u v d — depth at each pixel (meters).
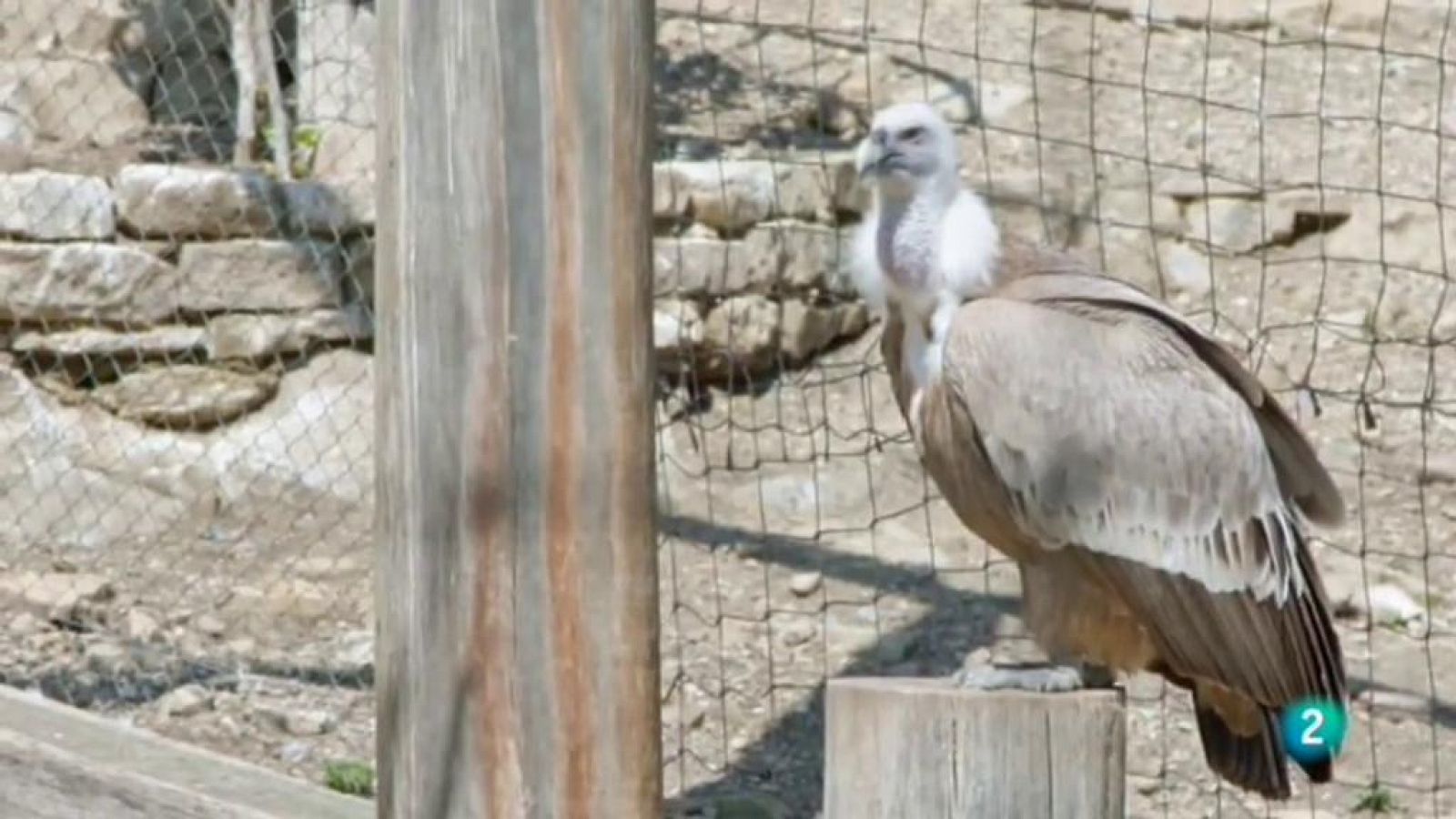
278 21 15.82
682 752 11.15
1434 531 13.10
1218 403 8.22
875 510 13.47
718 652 12.13
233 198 13.93
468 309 6.36
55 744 7.78
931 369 8.29
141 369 13.95
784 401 14.19
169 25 15.97
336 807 7.24
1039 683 7.25
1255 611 8.12
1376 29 17.06
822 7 17.17
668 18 16.52
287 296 13.93
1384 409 14.09
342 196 13.99
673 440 13.84
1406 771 11.09
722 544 13.12
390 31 6.45
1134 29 16.98
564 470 6.35
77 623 12.34
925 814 5.82
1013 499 8.20
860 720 5.87
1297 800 10.91
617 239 6.31
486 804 6.44
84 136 15.70
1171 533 8.12
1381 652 12.11
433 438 6.42
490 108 6.30
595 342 6.32
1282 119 15.69
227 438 13.83
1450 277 13.80
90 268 13.89
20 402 13.91
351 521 13.45
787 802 10.85
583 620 6.38
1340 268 15.04
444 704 6.46
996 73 16.36
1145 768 11.15
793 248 14.37
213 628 12.33
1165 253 14.96
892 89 16.27
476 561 6.39
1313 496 8.48
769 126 15.78
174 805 7.35
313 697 11.60
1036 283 8.36
